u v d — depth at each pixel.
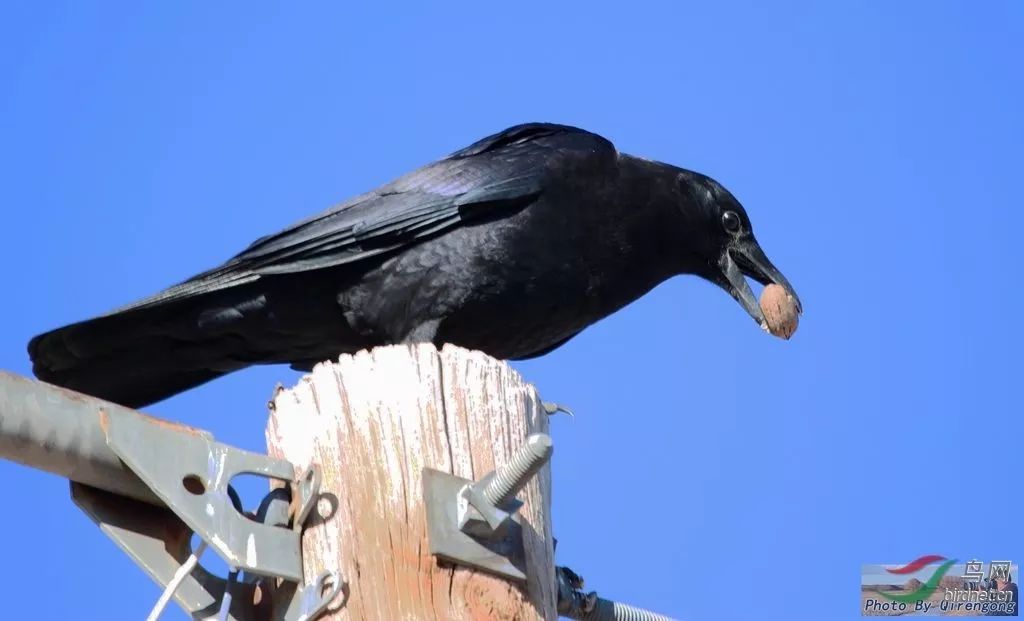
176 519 7.65
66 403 7.25
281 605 7.37
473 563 7.38
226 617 7.34
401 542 7.37
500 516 7.37
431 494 7.46
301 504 7.47
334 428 7.74
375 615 7.22
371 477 7.57
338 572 7.30
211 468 7.36
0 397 7.08
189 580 7.51
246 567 7.20
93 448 7.29
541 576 7.71
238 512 7.34
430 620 7.21
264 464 7.50
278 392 8.16
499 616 7.34
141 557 7.50
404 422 7.75
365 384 7.88
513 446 7.94
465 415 7.88
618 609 8.99
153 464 7.22
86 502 7.51
